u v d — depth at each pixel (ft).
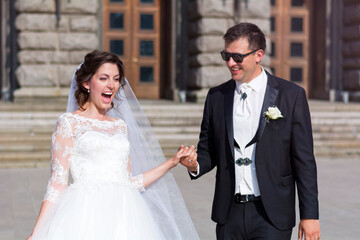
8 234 22.20
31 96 53.52
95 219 11.51
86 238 11.34
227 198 12.25
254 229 12.03
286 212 11.94
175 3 60.49
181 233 13.19
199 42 56.75
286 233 11.96
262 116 12.00
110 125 12.36
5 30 58.03
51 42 53.93
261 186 11.85
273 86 12.24
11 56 57.26
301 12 66.95
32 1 53.36
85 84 12.14
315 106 50.98
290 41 66.95
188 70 60.18
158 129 45.42
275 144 11.94
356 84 62.85
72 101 12.54
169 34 61.72
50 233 11.30
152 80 63.82
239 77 12.05
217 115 12.57
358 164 41.57
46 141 42.63
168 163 12.76
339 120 48.85
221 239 12.37
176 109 48.62
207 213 25.86
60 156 11.73
